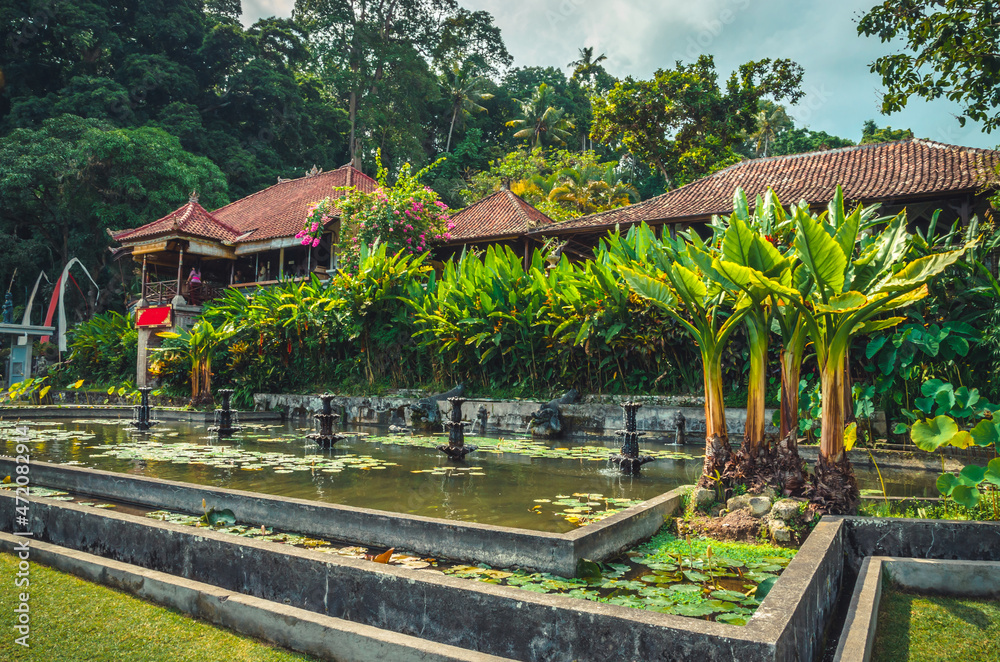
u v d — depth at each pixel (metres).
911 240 3.52
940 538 3.07
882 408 6.73
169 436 8.70
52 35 31.12
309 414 11.38
